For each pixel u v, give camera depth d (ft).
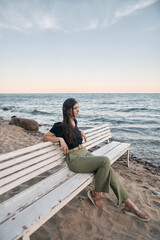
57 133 8.28
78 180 7.66
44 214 5.42
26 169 6.84
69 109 8.16
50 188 6.99
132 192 10.38
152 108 92.27
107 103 153.07
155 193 10.44
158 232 7.21
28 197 6.36
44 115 67.21
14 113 75.25
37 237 6.61
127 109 90.22
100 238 6.69
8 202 6.03
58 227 7.13
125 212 8.16
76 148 8.59
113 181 7.78
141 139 27.22
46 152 8.06
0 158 5.80
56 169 13.25
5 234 4.59
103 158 7.82
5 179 5.98
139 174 13.92
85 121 49.73
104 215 8.04
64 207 8.42
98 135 13.02
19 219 5.19
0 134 25.02
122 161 17.60
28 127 31.58
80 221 7.57
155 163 17.67
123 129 35.86
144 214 7.82
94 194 8.41
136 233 7.10
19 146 19.07
